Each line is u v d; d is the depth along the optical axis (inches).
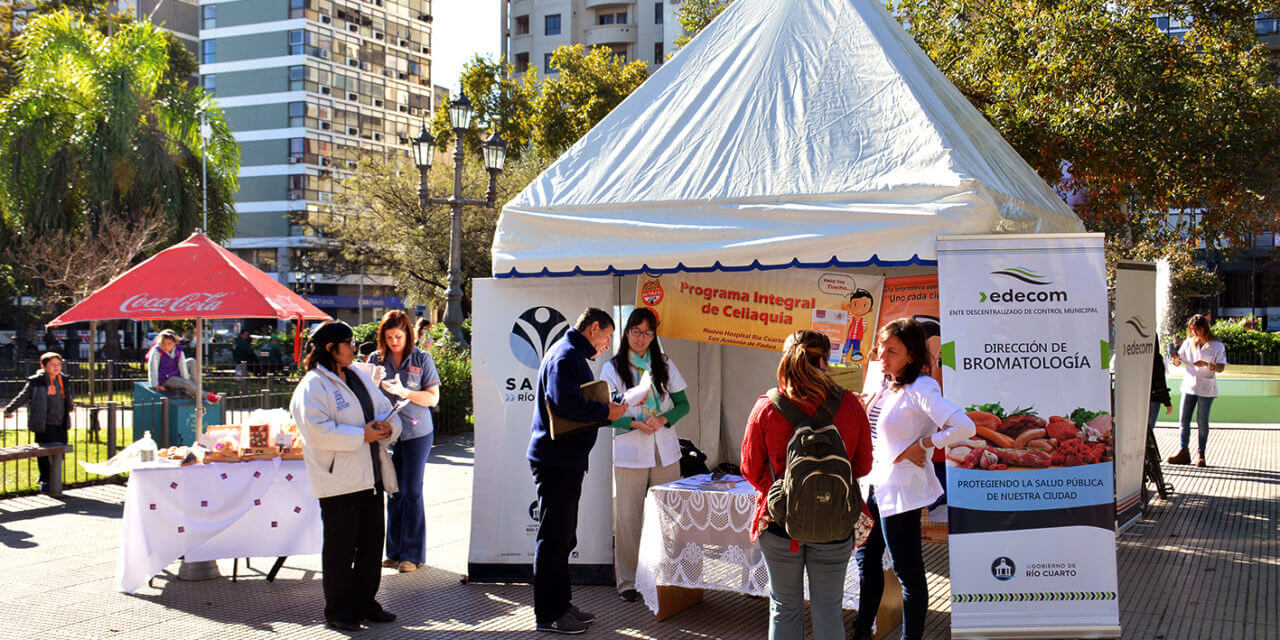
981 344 196.2
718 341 257.1
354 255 1453.0
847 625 211.9
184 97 1135.6
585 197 247.6
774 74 262.8
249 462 242.8
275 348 1219.2
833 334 248.5
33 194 1013.8
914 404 177.2
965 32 476.4
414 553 260.2
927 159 219.3
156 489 237.0
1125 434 309.1
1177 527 314.0
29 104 1024.2
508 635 205.3
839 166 226.7
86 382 831.1
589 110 1245.7
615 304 295.3
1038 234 196.7
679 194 237.5
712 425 311.7
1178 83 420.8
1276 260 1555.1
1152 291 337.1
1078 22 415.8
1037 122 415.5
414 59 2605.8
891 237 206.8
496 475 251.1
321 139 2345.0
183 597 234.8
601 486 250.1
